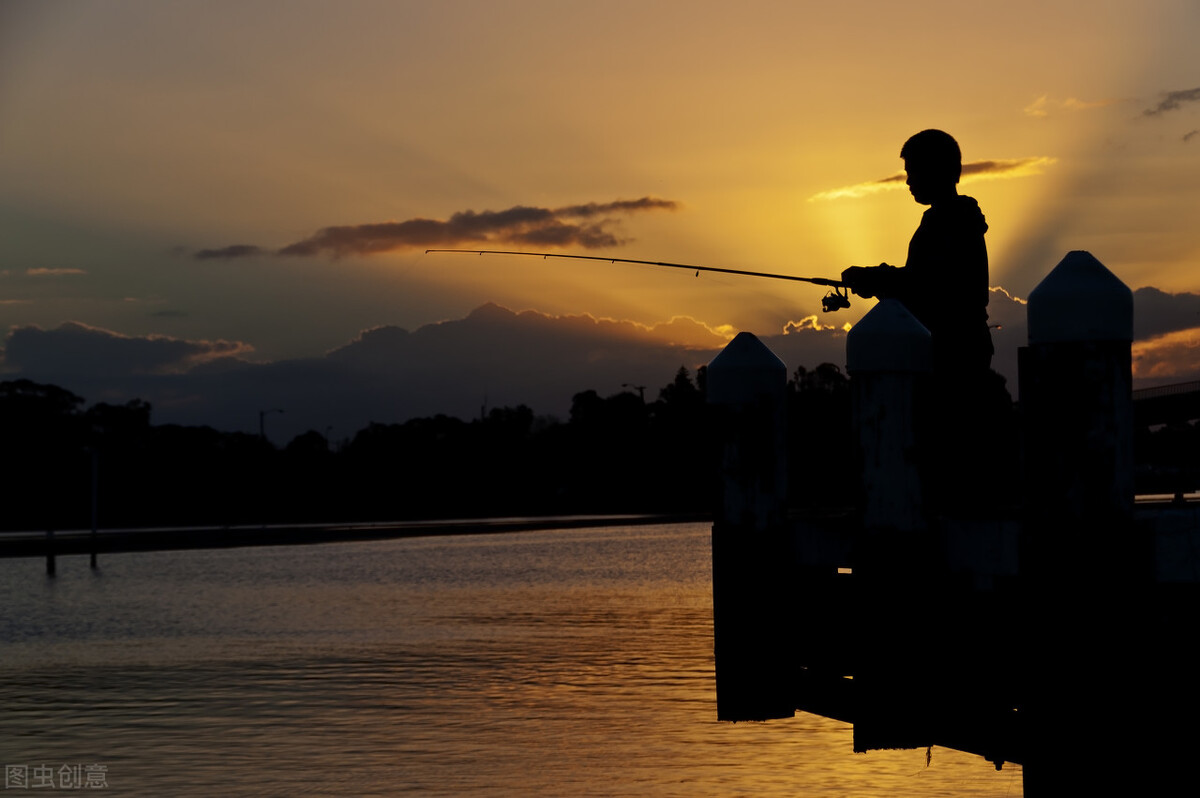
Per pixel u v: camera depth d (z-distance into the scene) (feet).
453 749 63.10
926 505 21.27
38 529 444.96
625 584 171.32
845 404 44.93
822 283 31.22
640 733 66.23
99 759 62.34
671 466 641.40
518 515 583.99
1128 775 15.65
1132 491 15.71
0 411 616.80
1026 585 16.35
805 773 57.21
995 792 53.01
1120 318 15.61
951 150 26.04
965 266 25.40
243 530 372.38
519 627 118.83
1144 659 15.74
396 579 188.24
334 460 616.39
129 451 566.36
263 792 55.42
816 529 23.21
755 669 23.84
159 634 119.24
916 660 20.10
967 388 25.11
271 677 88.48
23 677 90.89
